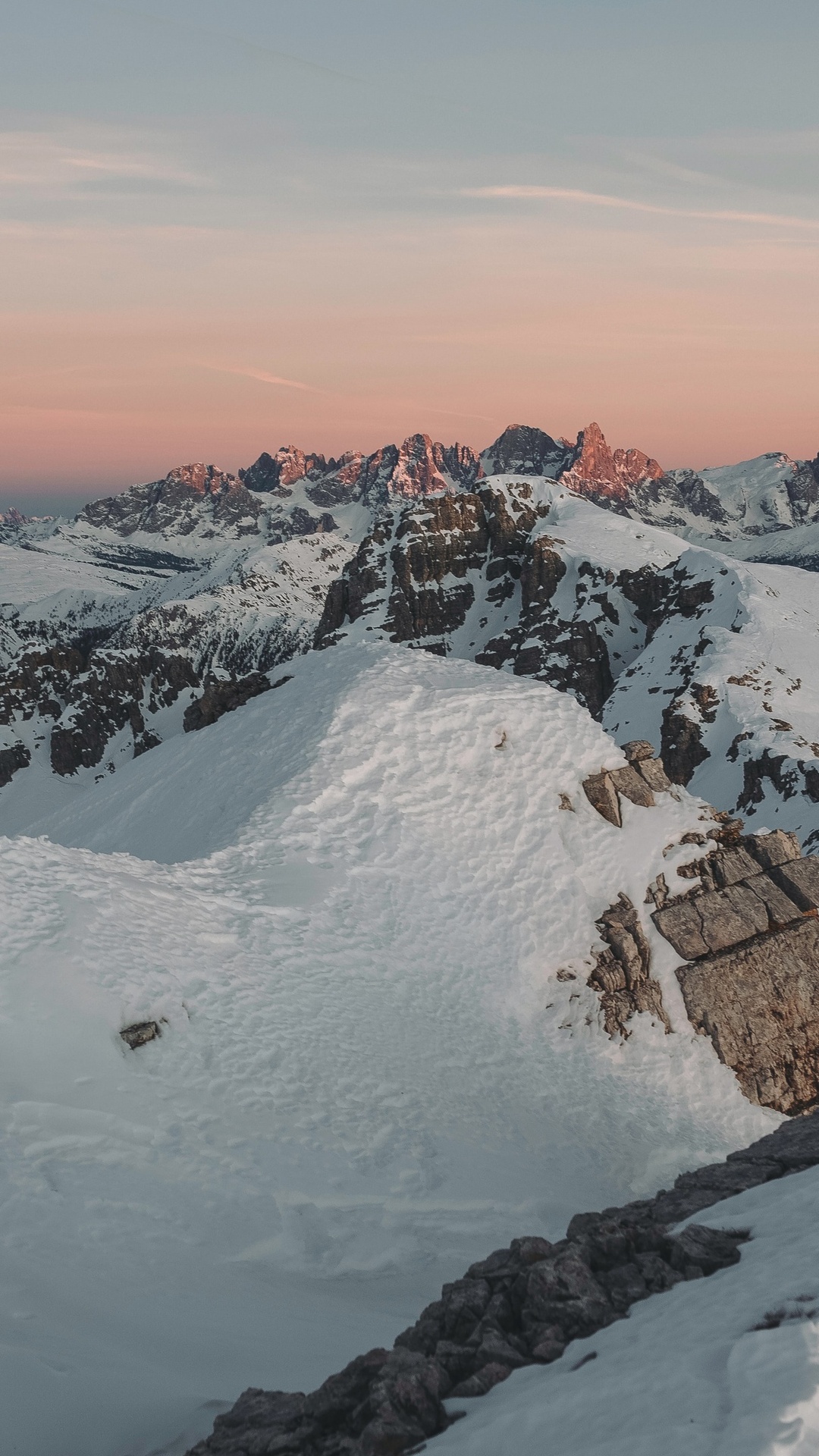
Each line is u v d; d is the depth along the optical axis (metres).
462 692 49.62
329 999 31.69
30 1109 21.73
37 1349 13.52
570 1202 25.92
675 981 38.47
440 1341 11.03
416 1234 22.16
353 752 45.81
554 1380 9.34
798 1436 7.25
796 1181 13.84
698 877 42.00
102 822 59.00
